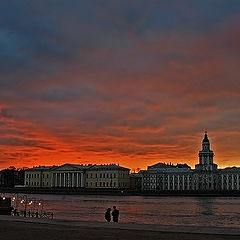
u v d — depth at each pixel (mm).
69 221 32438
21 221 32344
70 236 24703
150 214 91938
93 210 103500
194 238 23797
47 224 30391
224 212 98375
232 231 26453
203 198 196125
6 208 67312
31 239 23828
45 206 119500
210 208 113000
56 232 26250
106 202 146500
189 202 151250
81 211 99688
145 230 27031
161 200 168625
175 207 118625
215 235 24969
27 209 104438
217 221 76250
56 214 90062
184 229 27375
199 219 80438
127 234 25344
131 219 79750
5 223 31016
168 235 24953
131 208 113625
